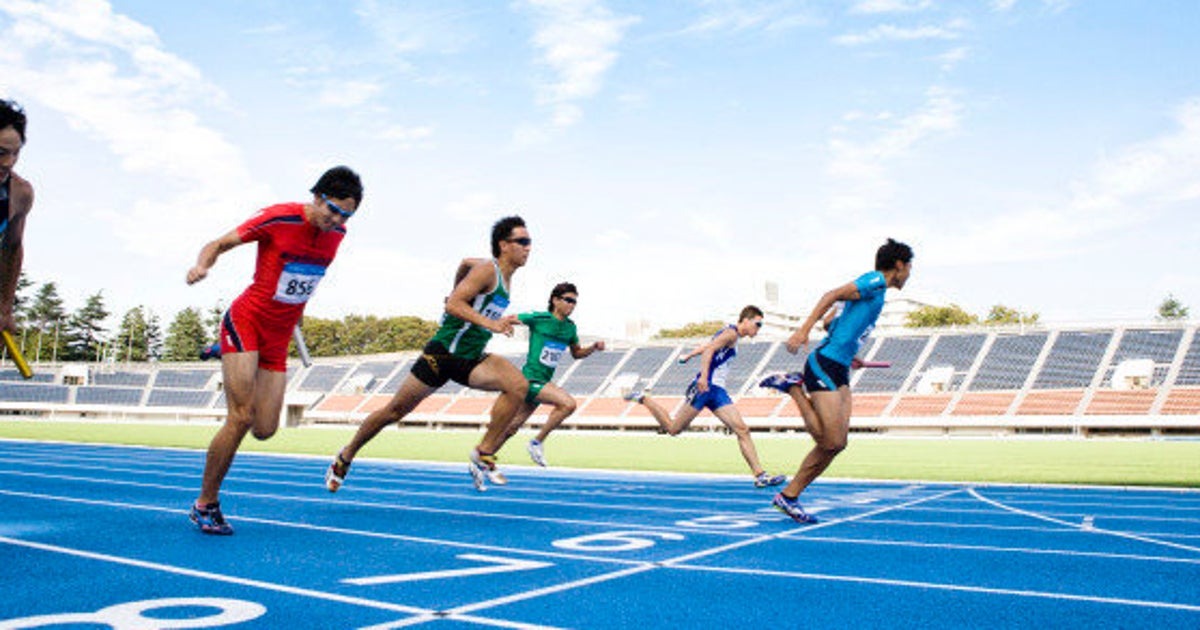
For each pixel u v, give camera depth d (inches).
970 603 116.3
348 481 338.6
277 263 166.2
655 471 429.1
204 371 2202.3
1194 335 1497.3
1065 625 103.9
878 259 209.0
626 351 2033.7
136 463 419.2
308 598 113.2
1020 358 1579.7
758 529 196.5
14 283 115.5
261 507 234.8
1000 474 420.5
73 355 3068.4
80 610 103.7
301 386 2177.7
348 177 164.2
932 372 1584.6
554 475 402.3
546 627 99.9
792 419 1544.0
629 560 148.9
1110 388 1423.5
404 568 137.6
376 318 3304.6
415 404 228.8
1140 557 156.9
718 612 109.7
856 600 117.7
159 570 132.3
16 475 328.2
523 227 220.2
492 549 159.8
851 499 281.1
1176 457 616.1
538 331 322.0
